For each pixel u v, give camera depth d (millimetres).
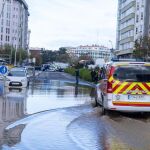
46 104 20984
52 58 188750
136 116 16859
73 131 12914
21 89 32656
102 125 14227
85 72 58281
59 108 19328
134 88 15945
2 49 127750
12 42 154375
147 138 11789
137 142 11148
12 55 125938
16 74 35438
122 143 10977
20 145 10492
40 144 10734
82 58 146125
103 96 17281
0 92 26672
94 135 12227
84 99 24797
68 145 10664
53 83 44438
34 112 17453
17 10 169250
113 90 16031
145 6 97500
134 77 16031
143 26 100125
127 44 115375
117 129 13398
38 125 13938
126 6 118250
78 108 19547
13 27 167250
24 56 134000
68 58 184250
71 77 67625
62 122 14797
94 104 21578
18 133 12258
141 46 59125
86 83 46938
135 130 13242
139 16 103938
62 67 115625
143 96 15969
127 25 116250
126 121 15266
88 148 10289
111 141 11258
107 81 16250
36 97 25156
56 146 10516
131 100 15953
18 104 20453
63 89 34219
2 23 161250
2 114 16453
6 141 10992
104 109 17109
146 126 14148
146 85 15969
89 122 14922
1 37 161375
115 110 16328
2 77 34594
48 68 111500
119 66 16156
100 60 84500
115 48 140250
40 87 36062
